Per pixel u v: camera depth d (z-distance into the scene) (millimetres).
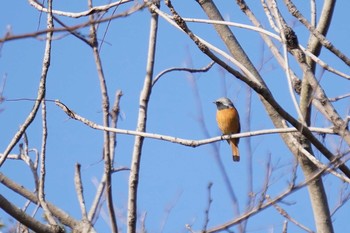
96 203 9930
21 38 6164
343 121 9492
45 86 10062
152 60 10789
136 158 9844
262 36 11500
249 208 7719
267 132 9664
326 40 9781
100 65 10062
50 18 10031
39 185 10156
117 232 9320
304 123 9383
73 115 10266
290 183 7477
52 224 9797
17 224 10641
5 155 9789
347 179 8930
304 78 10945
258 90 9562
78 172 10172
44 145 10219
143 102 10609
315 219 10922
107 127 9922
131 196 9656
